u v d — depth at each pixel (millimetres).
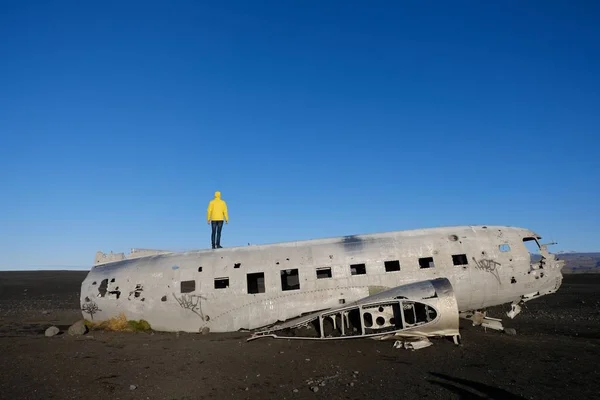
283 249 14836
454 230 14719
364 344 12031
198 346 12227
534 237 14992
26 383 8773
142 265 15539
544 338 13422
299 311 13773
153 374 9438
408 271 13812
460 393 8008
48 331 14930
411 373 9438
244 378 9148
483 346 11906
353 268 14477
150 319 14711
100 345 12602
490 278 13875
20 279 46875
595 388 8266
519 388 8289
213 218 16922
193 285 14531
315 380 8961
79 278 48531
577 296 28453
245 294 14117
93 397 7934
